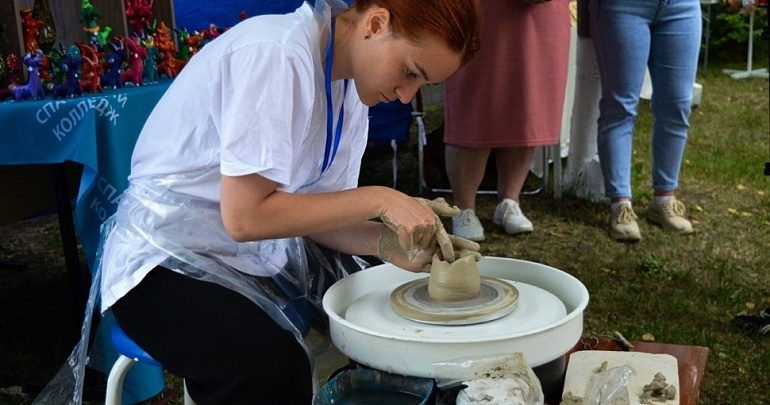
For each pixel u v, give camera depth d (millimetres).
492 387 1403
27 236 4039
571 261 3715
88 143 2158
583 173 4492
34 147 2195
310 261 1913
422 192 4504
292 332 1592
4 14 2402
